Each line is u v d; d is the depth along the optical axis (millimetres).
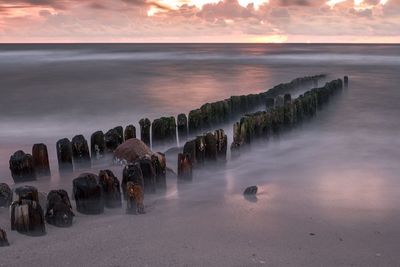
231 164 8883
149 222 5629
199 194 6855
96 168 8289
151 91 24938
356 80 29250
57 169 8500
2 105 19922
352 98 20438
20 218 5164
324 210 6129
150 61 58375
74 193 6016
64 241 5027
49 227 5418
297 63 52188
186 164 7320
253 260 4582
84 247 4883
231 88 26734
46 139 12477
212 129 12047
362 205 6336
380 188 7211
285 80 31703
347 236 5215
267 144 10508
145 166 6641
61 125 14984
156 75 36094
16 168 7473
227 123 12789
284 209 6160
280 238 5145
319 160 9359
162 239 5109
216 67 45875
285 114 11680
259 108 15461
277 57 69688
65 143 8008
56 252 4754
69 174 8008
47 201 5555
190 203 6406
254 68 44156
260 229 5422
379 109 17219
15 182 7504
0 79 33438
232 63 53125
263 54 84062
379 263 4535
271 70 41375
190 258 4621
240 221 5695
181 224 5574
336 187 7285
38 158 7750
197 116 11172
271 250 4824
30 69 44094
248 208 6207
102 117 16625
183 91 24969
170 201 6492
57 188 7207
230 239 5113
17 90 26266
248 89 26234
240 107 13984
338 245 4961
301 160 9344
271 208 6203
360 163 9062
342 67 43625
